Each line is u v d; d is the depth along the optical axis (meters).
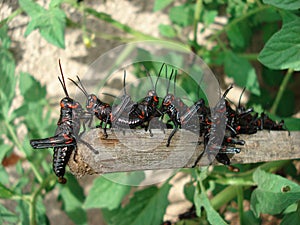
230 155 0.20
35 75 0.36
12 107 0.36
